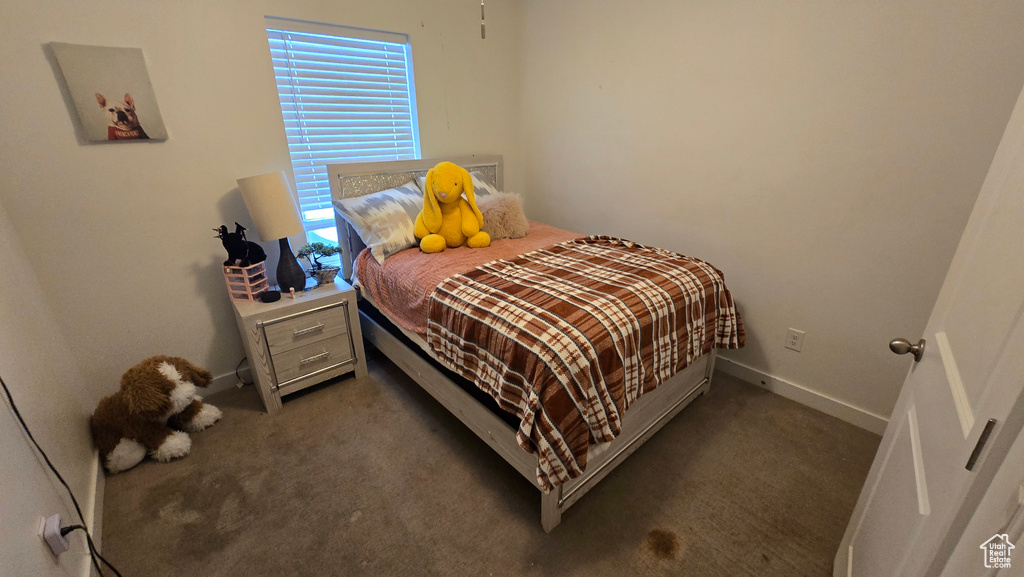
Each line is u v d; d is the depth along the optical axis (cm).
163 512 147
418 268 193
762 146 191
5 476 88
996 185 74
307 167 233
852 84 161
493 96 292
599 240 226
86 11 157
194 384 182
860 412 186
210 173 196
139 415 164
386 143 260
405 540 137
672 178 230
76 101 160
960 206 147
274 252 224
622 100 242
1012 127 72
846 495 152
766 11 176
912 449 84
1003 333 57
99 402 174
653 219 246
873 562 91
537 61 283
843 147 168
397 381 227
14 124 152
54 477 115
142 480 161
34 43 151
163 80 177
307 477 163
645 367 145
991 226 71
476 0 263
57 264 168
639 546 134
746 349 220
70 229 169
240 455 174
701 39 200
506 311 143
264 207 185
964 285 79
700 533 138
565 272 176
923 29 142
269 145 210
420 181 249
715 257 222
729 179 206
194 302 204
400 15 236
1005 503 46
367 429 190
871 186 164
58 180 163
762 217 198
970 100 139
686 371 182
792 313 199
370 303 237
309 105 226
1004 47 130
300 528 141
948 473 62
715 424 190
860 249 172
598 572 126
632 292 152
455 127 279
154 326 196
